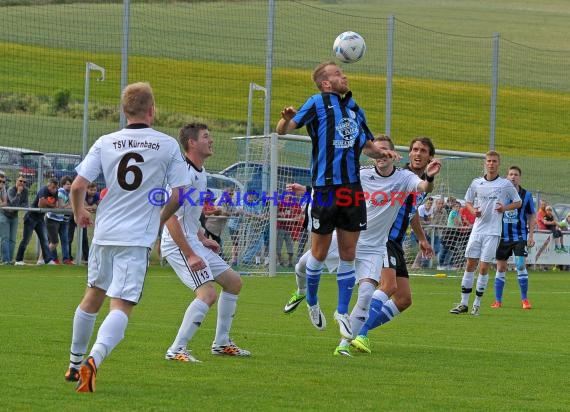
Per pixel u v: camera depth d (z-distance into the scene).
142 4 142.62
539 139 119.38
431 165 27.86
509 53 159.00
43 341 28.06
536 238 81.19
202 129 26.12
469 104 129.38
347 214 27.25
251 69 129.38
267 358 26.41
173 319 36.19
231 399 19.81
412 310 45.41
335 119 26.89
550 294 58.09
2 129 103.31
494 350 30.19
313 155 27.50
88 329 21.05
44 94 117.62
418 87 133.62
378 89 131.25
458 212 68.56
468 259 44.88
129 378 22.09
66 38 124.69
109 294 20.19
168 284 54.25
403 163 68.69
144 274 20.45
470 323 39.84
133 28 133.62
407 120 121.44
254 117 114.88
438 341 32.69
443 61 149.00
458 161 76.31
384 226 28.55
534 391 22.17
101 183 69.12
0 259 65.38
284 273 66.12
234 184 68.25
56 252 66.00
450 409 19.55
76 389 20.00
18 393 19.77
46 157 69.81
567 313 45.78
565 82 142.38
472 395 21.38
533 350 30.61
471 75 142.25
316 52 138.75
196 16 145.00
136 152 20.44
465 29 193.50
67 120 110.31
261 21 148.12
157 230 20.66
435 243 69.38
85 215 20.41
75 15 130.88
